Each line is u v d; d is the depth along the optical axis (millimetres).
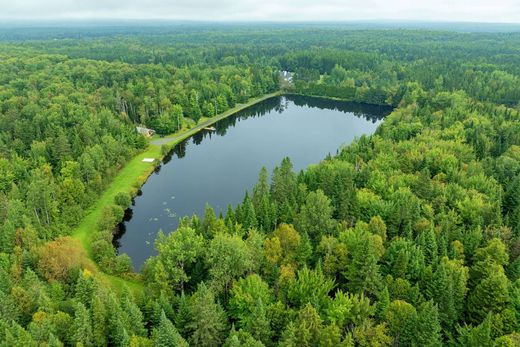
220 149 192375
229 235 87312
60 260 86375
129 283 90938
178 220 128375
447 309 68812
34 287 75562
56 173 137250
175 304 76562
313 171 128750
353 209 101438
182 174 163500
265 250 85688
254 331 66688
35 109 184125
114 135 171000
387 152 145000
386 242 91000
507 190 111438
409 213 96000
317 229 95375
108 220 115188
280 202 113562
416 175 124438
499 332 65375
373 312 69562
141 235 119812
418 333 60969
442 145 145000
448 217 98875
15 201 105312
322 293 73062
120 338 65250
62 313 68750
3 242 94625
